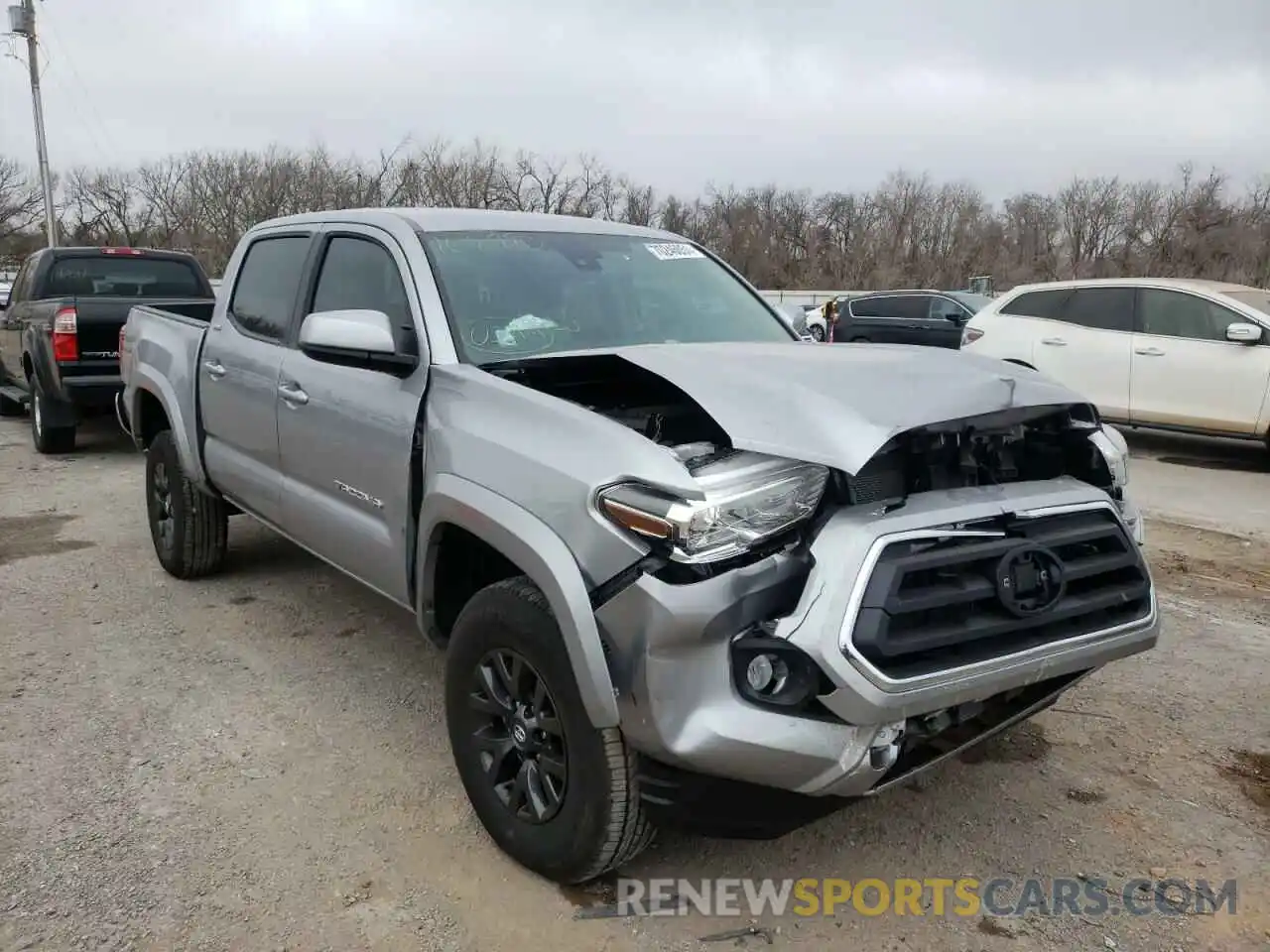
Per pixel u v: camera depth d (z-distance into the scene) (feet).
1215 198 188.03
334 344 10.46
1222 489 26.48
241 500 15.02
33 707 12.64
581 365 9.82
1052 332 33.58
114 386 28.91
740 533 7.61
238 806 10.36
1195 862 9.53
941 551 7.76
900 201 189.67
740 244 175.94
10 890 8.90
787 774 7.55
